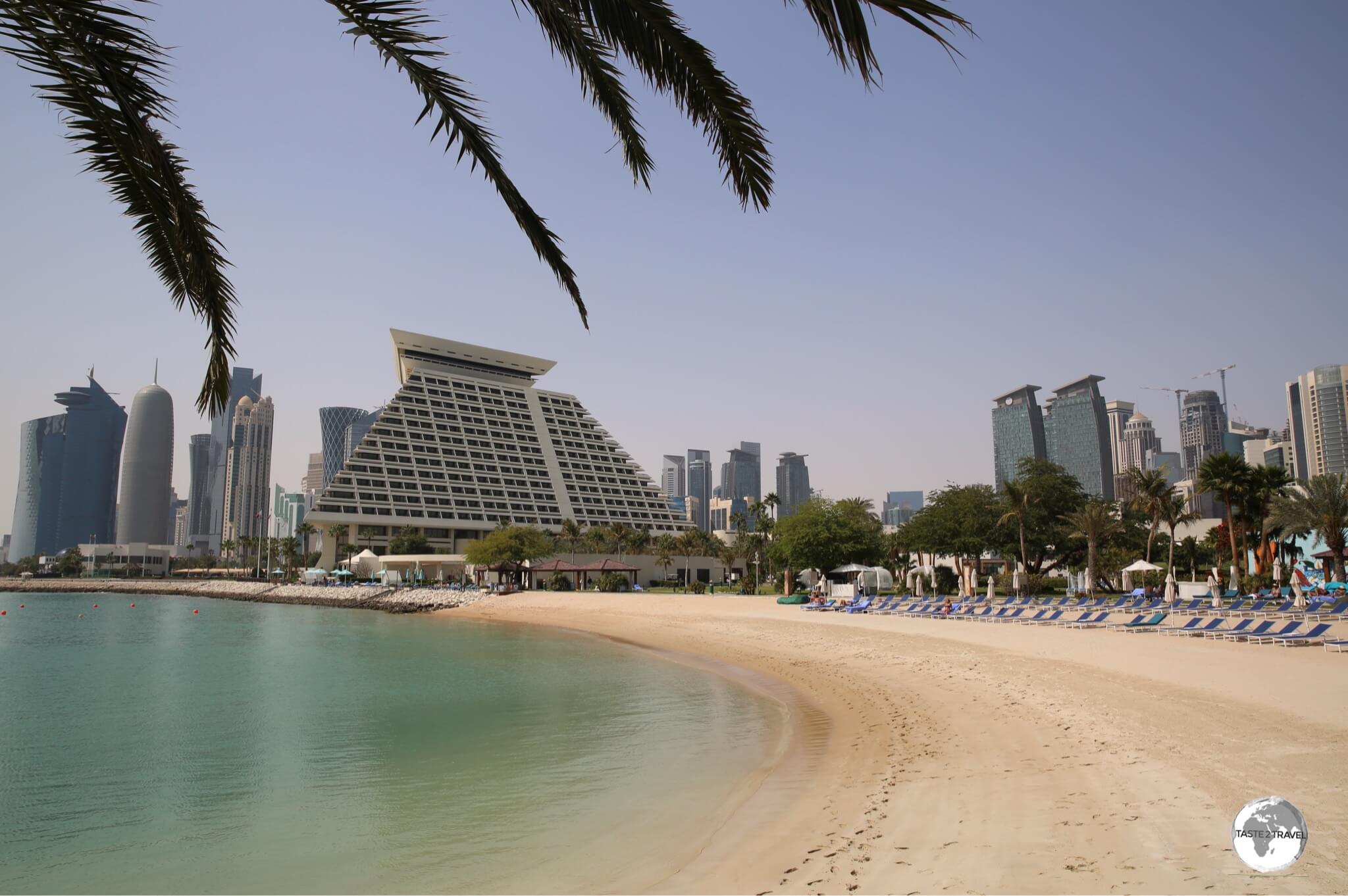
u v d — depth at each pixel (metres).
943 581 71.75
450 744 21.95
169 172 6.65
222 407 8.16
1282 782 11.42
